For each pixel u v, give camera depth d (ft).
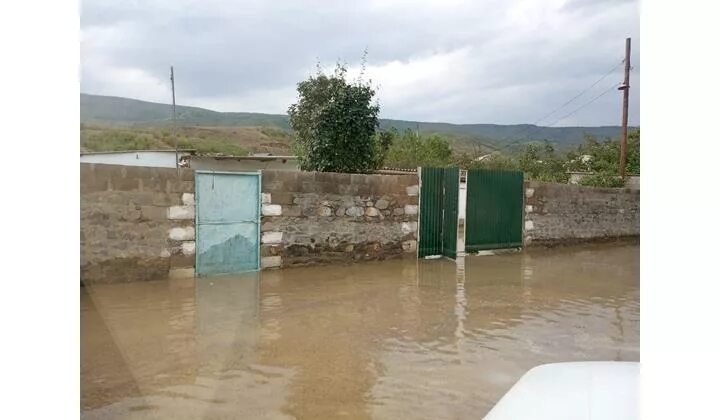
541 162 76.79
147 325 16.33
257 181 25.36
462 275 26.61
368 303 20.13
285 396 11.27
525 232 36.47
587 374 5.22
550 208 37.93
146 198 22.15
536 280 25.64
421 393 11.56
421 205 31.32
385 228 30.01
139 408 10.49
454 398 11.32
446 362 13.62
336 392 11.54
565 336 16.17
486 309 19.58
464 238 33.04
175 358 13.50
